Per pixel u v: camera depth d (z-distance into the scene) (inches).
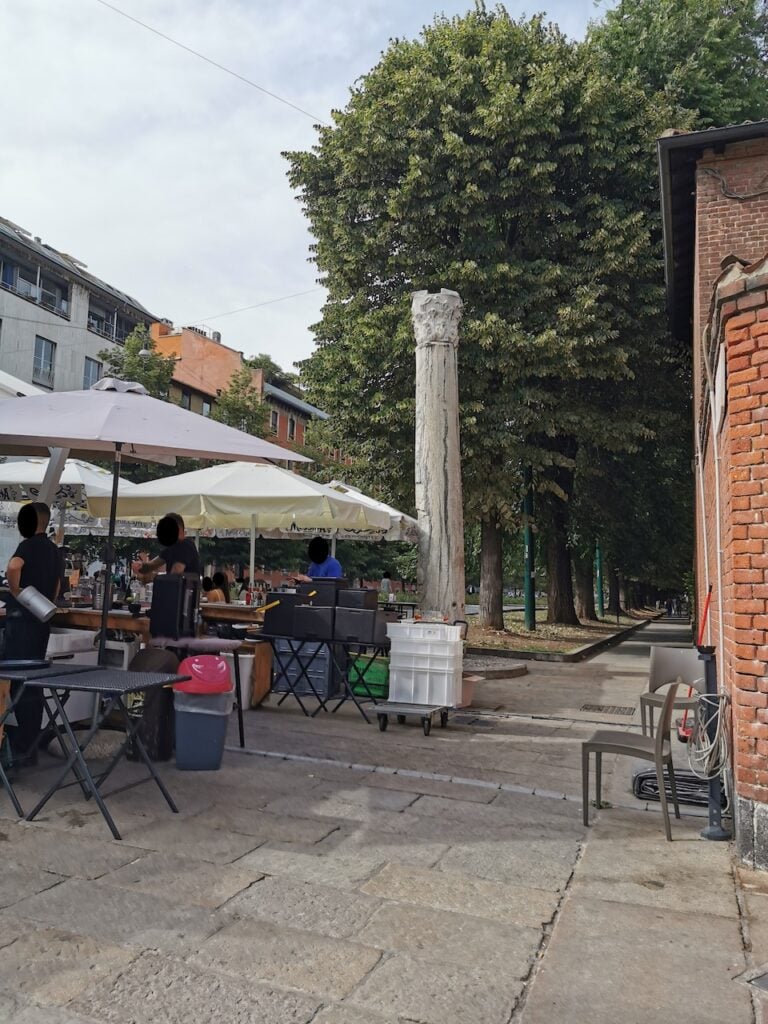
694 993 112.9
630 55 839.1
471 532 1178.0
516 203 705.6
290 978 114.4
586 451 877.8
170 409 233.8
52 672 185.9
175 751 236.7
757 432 169.5
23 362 1382.9
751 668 168.1
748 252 488.7
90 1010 104.7
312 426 907.4
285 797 207.5
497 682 494.0
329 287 813.9
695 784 219.0
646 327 707.4
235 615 370.0
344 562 1459.2
